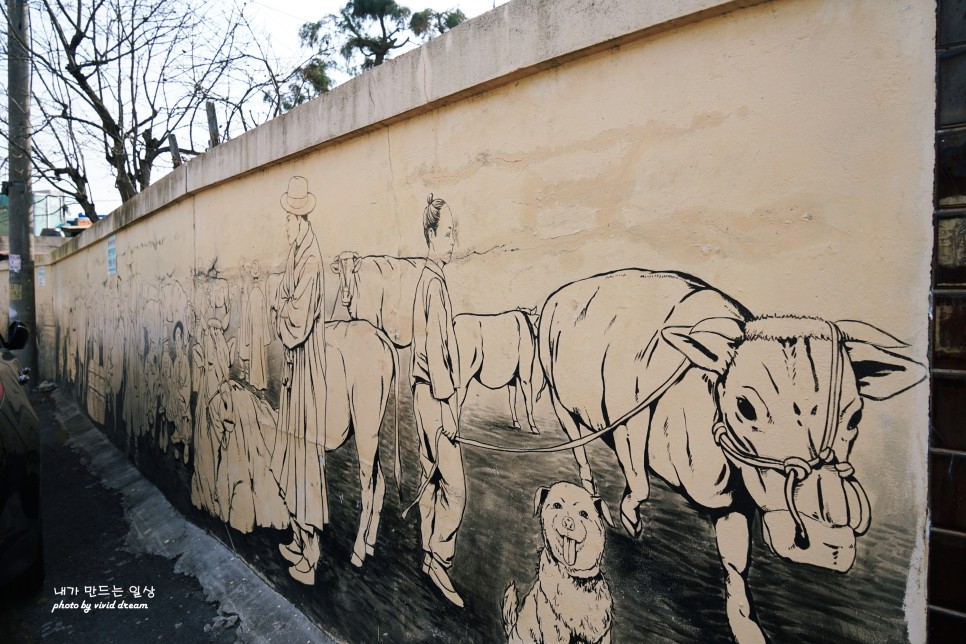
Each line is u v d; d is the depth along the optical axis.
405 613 2.59
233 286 4.00
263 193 3.62
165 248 5.12
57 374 10.80
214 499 4.27
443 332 2.38
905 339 1.29
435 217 2.42
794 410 1.44
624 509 1.77
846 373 1.37
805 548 1.42
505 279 2.13
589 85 1.86
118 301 6.68
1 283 13.88
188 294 4.67
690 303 1.63
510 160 2.10
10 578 3.18
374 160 2.73
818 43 1.41
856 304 1.35
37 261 12.07
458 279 2.32
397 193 2.61
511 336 2.10
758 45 1.50
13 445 3.26
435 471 2.43
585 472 1.88
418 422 2.52
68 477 6.20
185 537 4.51
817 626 1.40
